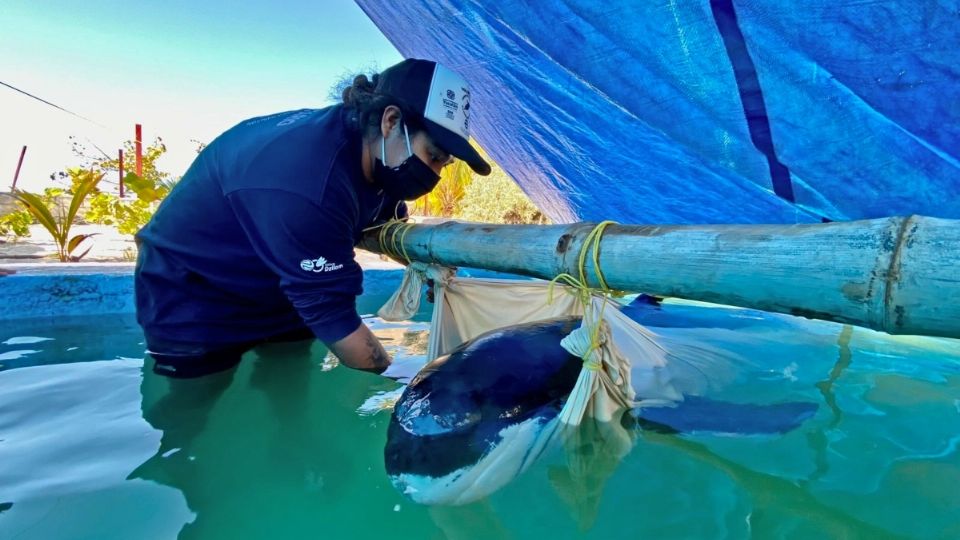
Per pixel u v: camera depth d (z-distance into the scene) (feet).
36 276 10.03
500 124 11.29
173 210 6.78
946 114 4.43
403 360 7.88
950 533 3.88
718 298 3.60
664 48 5.57
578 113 8.48
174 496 4.37
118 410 6.04
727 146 6.46
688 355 7.29
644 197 9.93
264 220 5.51
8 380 6.89
